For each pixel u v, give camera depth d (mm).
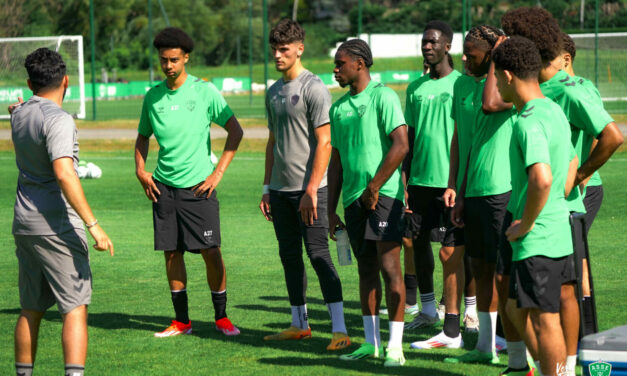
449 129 7934
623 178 19719
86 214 5508
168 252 7695
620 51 42375
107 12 81688
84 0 80875
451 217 6676
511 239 5199
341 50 6645
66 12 81438
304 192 7258
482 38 6719
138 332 7812
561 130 5164
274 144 7426
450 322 7145
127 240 13062
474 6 73312
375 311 6793
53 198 5629
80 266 5688
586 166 5984
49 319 8383
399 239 6582
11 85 37344
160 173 7727
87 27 81938
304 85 7129
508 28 5965
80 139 31219
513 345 5918
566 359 5426
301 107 7117
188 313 8531
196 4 85250
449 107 7973
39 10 75312
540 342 5203
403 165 8297
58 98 5828
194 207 7590
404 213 6672
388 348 6551
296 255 7488
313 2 106688
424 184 8008
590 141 6383
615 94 39562
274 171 7414
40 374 6398
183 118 7668
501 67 5242
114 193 18969
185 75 7852
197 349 7168
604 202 16172
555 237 5148
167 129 7652
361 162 6598
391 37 66938
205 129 7812
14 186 20609
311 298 9422
